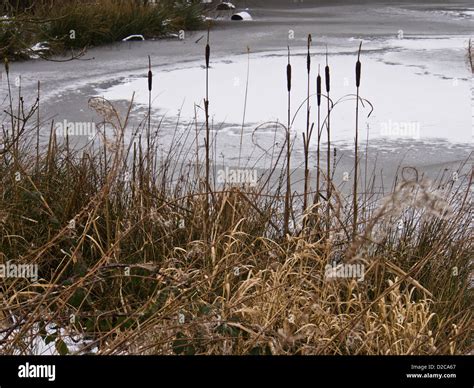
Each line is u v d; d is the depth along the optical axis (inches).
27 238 212.5
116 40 777.6
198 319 158.1
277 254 192.9
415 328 171.6
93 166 240.2
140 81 580.4
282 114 480.4
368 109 489.7
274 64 635.5
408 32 824.3
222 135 427.8
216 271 179.0
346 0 1250.0
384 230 197.0
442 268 209.3
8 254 205.2
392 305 172.9
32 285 169.9
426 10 1074.7
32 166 247.8
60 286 169.2
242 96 529.0
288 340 153.6
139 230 210.8
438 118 466.3
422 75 585.9
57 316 164.9
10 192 223.1
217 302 172.2
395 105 499.8
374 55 669.9
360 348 161.3
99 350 166.6
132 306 184.5
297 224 211.3
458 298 192.4
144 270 192.2
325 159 381.1
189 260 201.0
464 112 480.4
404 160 381.1
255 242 209.8
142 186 223.8
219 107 498.6
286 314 171.9
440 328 176.4
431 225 218.4
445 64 624.4
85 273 177.6
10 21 379.6
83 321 186.7
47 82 574.9
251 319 170.7
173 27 818.8
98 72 619.8
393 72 597.9
